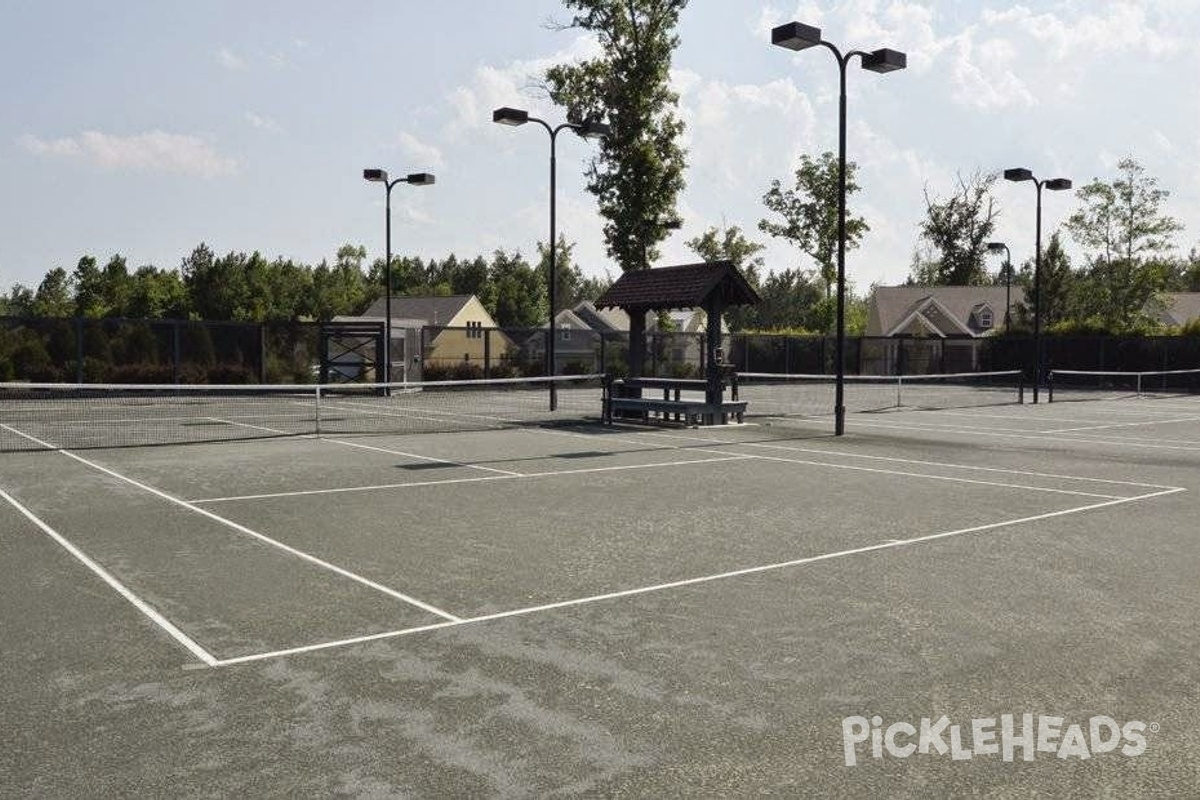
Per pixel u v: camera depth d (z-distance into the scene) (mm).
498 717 5055
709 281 21812
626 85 44500
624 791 4242
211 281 78375
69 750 4641
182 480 13523
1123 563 8602
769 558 8766
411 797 4176
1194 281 108125
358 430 21438
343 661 5926
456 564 8484
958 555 8906
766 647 6215
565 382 42000
